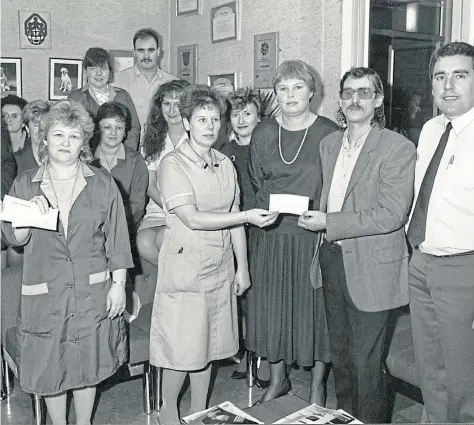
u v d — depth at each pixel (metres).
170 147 2.88
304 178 2.27
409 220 2.14
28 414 2.52
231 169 2.28
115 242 2.09
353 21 3.09
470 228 1.89
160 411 2.36
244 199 2.56
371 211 1.95
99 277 2.06
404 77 3.23
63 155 1.96
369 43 3.14
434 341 2.07
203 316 2.19
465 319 1.93
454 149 1.93
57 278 2.00
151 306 2.80
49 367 2.03
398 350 2.37
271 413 1.91
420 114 3.25
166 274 2.20
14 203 1.89
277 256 2.32
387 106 3.22
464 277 1.92
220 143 2.69
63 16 3.79
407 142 1.96
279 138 2.31
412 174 1.95
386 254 2.00
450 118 1.96
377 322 2.03
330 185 2.14
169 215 2.19
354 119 1.99
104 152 2.77
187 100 2.14
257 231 2.39
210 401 2.63
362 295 2.01
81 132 1.98
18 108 3.02
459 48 1.89
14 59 3.72
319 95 3.14
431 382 2.11
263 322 2.39
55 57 3.81
